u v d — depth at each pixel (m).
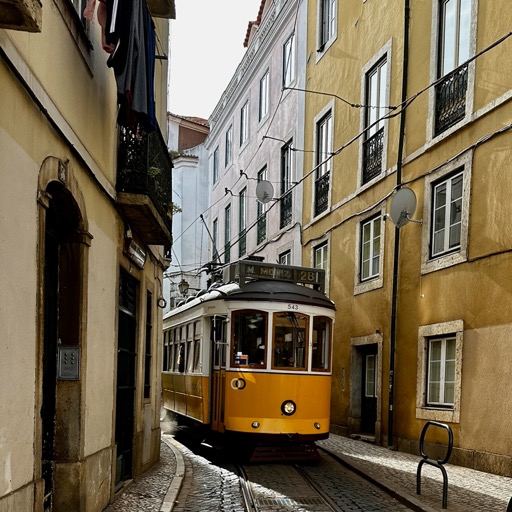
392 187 13.41
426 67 12.41
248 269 11.12
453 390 10.88
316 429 10.52
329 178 16.89
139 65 6.90
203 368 11.77
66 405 6.00
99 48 6.91
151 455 10.05
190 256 32.44
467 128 10.91
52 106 5.12
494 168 10.09
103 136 7.05
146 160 7.85
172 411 15.26
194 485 8.66
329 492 8.09
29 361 4.58
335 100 16.84
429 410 11.31
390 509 7.17
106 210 7.18
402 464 10.27
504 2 10.12
